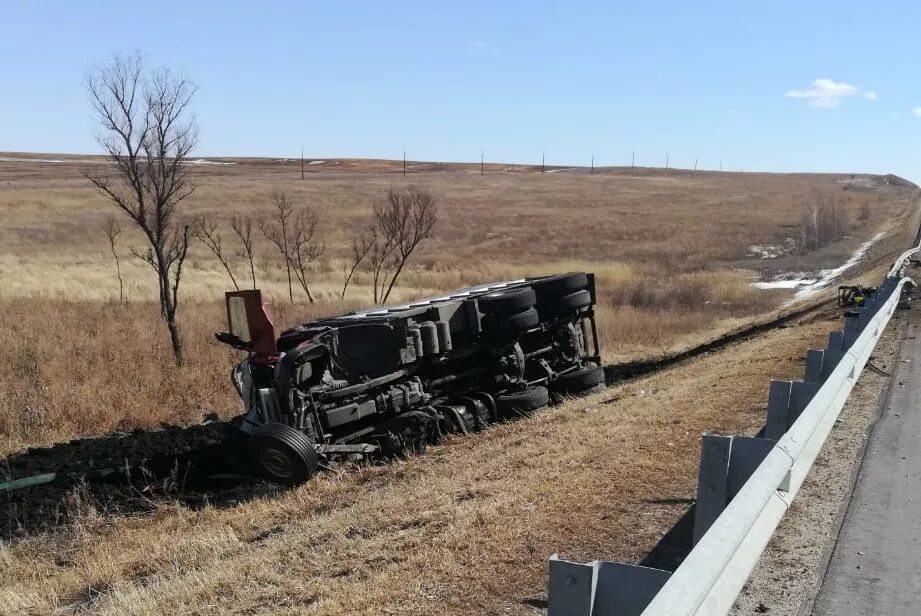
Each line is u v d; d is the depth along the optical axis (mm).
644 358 20969
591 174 167125
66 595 6758
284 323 20609
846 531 5652
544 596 4711
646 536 5465
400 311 11469
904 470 7055
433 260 48500
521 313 12555
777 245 61500
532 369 13633
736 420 8461
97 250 45500
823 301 25609
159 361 16391
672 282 37781
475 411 11680
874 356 13266
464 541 5676
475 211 81812
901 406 9547
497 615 4547
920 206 98188
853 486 6629
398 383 11180
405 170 151000
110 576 6984
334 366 10453
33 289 28688
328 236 55281
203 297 28672
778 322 23562
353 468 9672
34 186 81062
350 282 38094
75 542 8102
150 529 8289
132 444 12008
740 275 42500
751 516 3924
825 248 61750
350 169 157250
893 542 5453
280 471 9195
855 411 9320
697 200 100500
